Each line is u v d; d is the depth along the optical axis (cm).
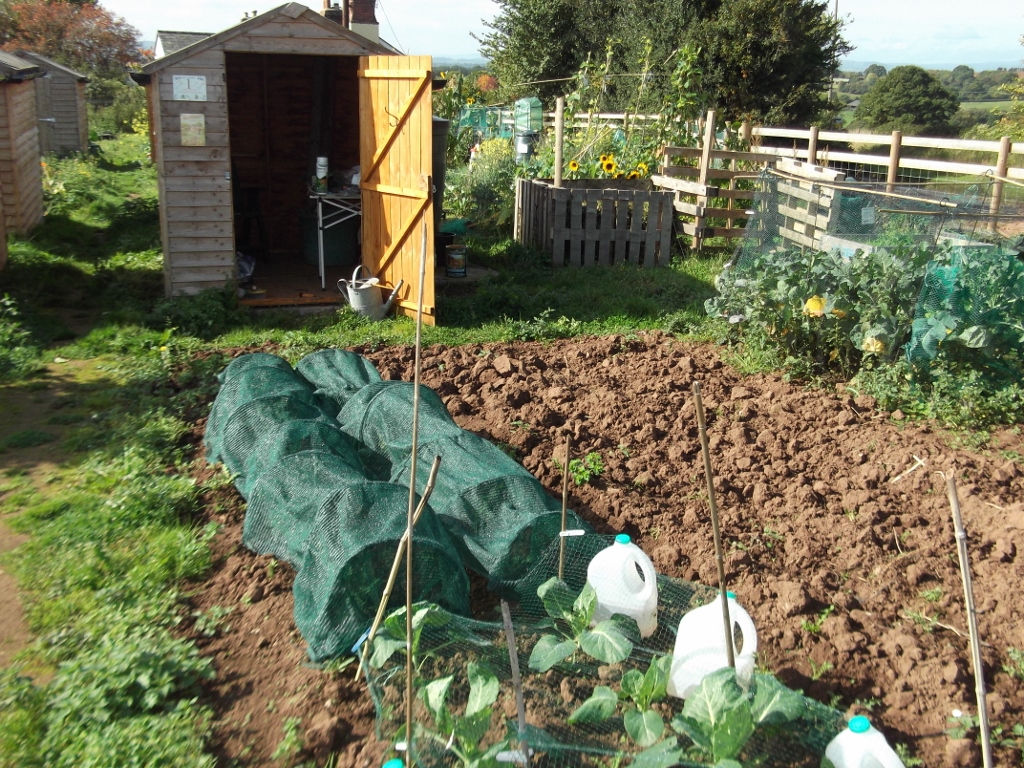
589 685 377
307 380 690
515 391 723
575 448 626
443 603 411
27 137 1408
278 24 945
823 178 1016
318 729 348
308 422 534
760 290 788
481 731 317
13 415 698
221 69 951
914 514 537
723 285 845
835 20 3030
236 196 1280
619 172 1442
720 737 303
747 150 1539
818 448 634
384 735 343
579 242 1252
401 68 920
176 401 713
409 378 777
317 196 1051
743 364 812
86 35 4428
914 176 1603
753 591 450
